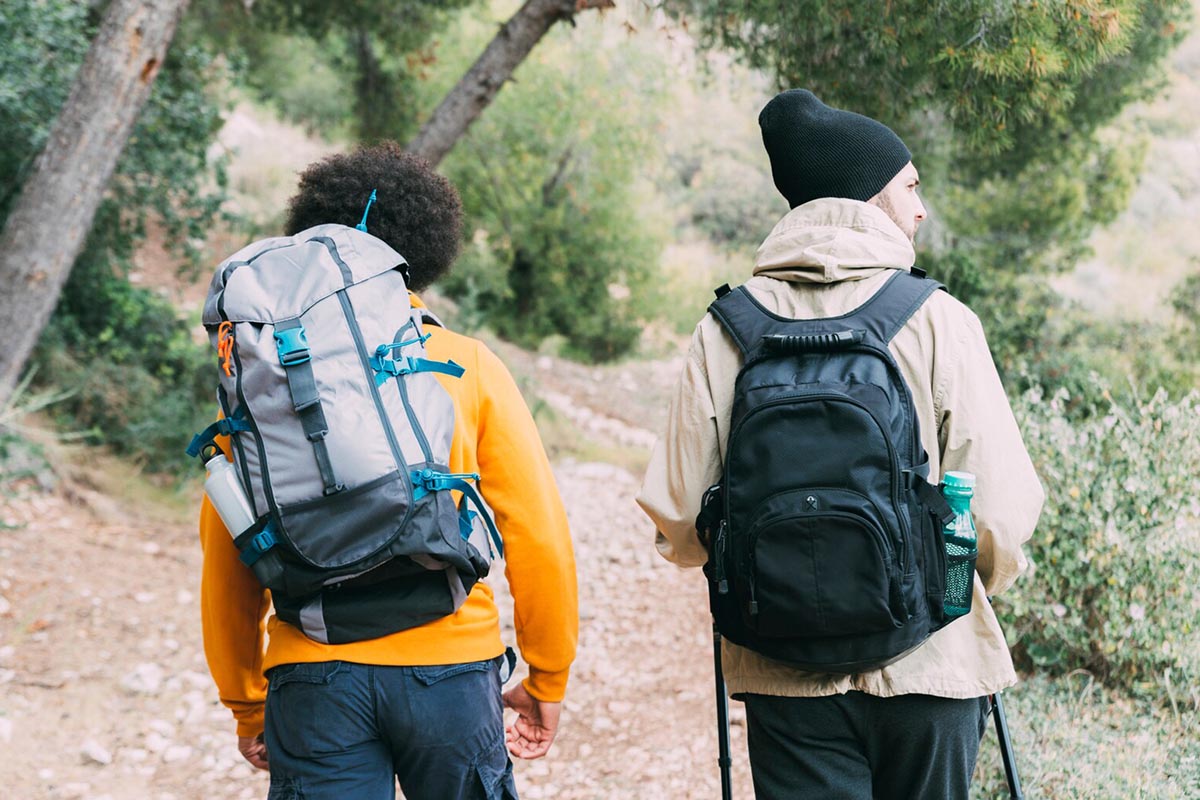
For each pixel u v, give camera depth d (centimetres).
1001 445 168
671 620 490
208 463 158
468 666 168
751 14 478
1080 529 332
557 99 1277
